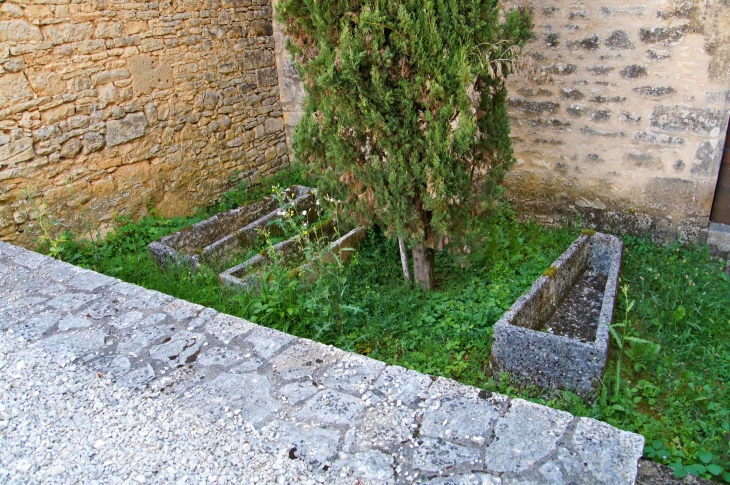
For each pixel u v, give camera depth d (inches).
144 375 102.3
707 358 125.8
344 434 87.0
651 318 140.4
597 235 167.6
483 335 132.3
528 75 136.8
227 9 222.1
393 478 78.7
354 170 136.9
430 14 117.0
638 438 84.7
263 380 100.0
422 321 141.9
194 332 115.5
